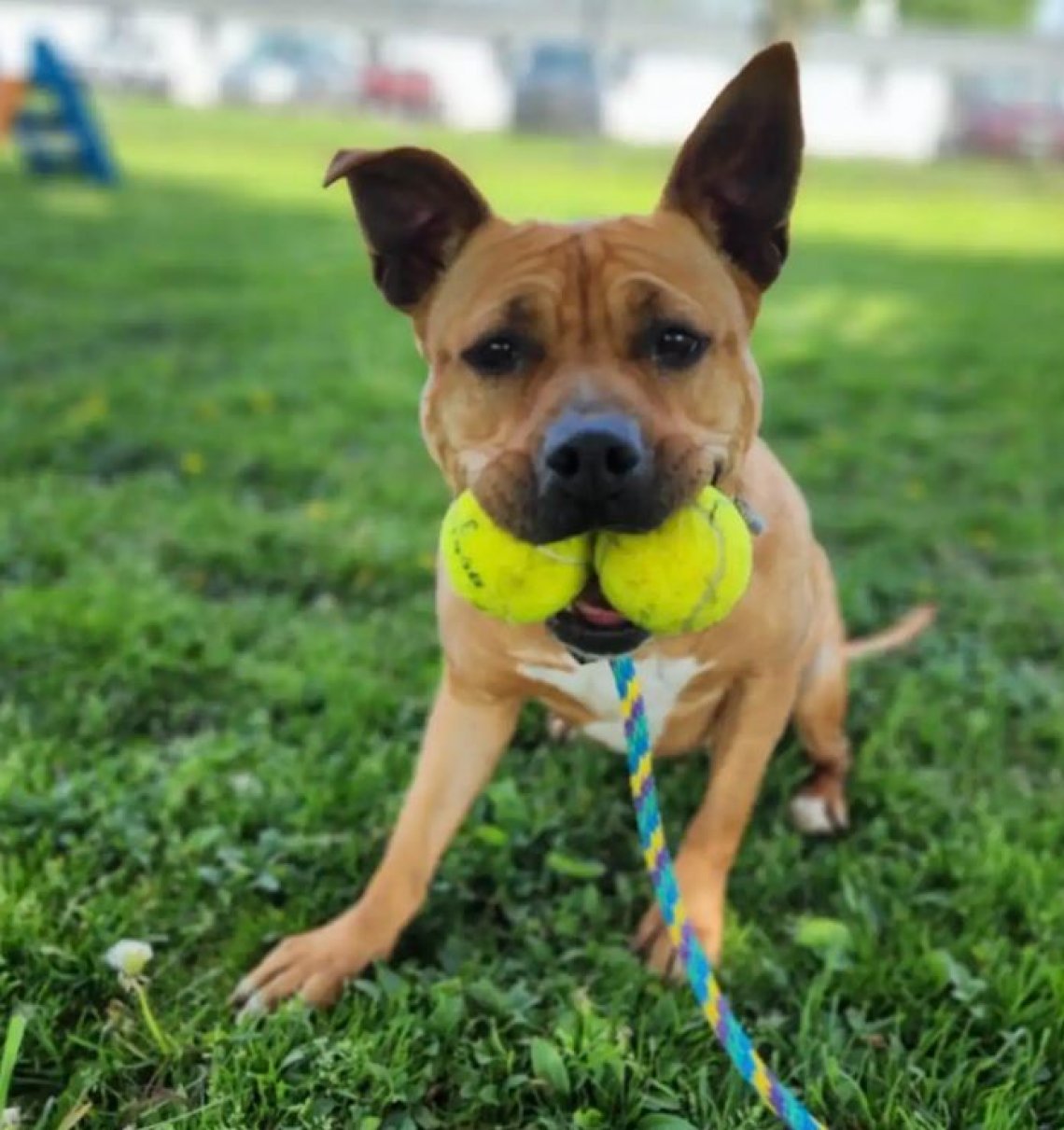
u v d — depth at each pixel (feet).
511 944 1.75
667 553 1.39
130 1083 1.47
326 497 3.32
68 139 9.81
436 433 1.63
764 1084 1.33
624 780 2.13
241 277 6.36
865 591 2.89
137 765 2.03
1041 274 8.00
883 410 4.45
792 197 1.61
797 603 1.72
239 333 5.12
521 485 1.41
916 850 1.98
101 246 7.02
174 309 5.50
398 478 3.41
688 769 2.15
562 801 2.07
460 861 1.86
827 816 2.06
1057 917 1.76
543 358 1.53
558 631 1.49
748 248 1.65
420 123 19.77
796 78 1.55
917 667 2.58
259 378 4.40
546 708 2.29
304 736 2.19
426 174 1.61
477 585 1.45
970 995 1.61
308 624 2.58
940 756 2.21
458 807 1.72
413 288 1.68
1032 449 3.95
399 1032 1.53
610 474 1.36
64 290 5.76
